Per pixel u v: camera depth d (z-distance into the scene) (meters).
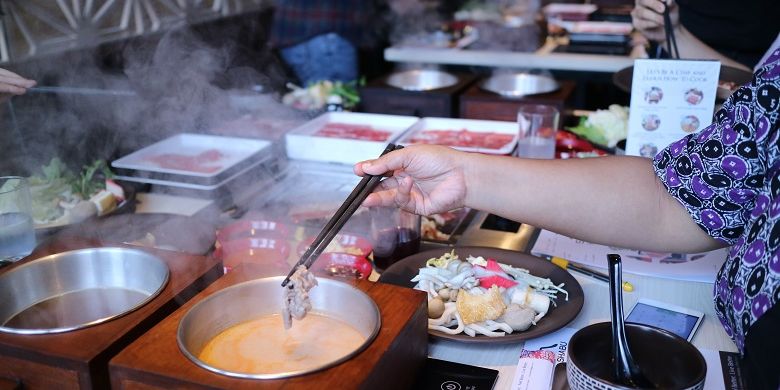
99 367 0.94
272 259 1.40
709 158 1.11
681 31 2.55
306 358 0.99
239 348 1.02
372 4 4.32
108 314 1.14
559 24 4.12
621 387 0.88
